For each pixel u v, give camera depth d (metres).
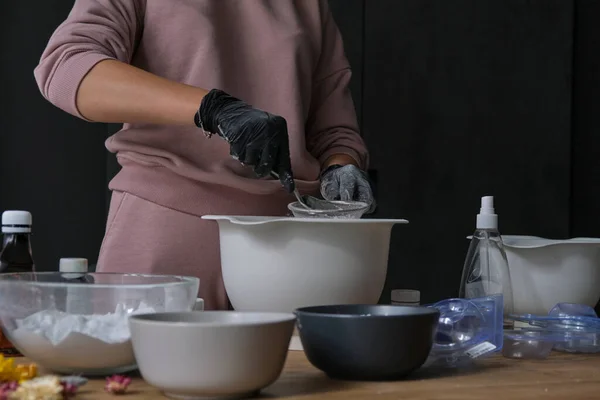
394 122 3.31
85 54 1.30
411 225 3.28
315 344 0.86
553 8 3.09
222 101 1.22
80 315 0.84
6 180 3.05
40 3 3.08
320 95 1.71
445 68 3.23
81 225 3.12
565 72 3.07
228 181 1.42
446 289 3.20
